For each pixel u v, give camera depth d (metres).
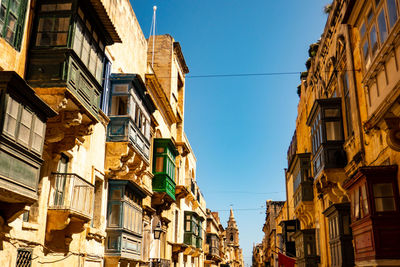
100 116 15.16
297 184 28.20
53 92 10.77
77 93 11.51
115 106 16.48
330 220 18.86
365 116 15.03
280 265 26.72
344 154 17.67
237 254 113.06
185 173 35.00
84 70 11.98
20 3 10.64
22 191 8.76
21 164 8.80
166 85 27.53
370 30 12.65
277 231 52.59
